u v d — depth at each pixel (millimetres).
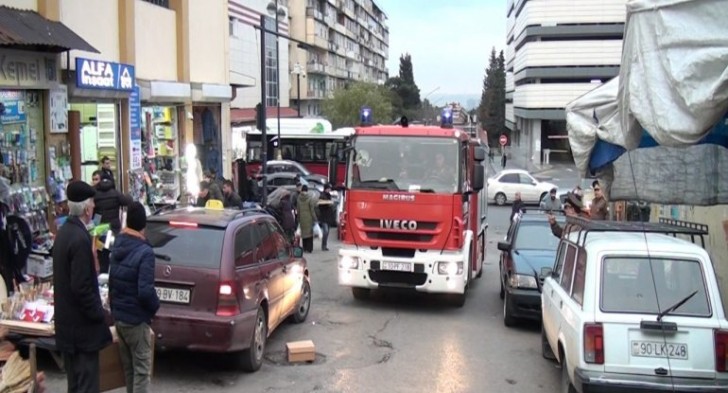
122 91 15375
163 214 8516
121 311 6203
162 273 7645
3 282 8219
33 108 12445
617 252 6715
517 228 12562
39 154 12641
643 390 6125
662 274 6578
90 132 15266
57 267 5797
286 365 8625
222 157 23422
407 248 11742
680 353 6207
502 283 13188
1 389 5523
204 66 21656
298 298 10398
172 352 8930
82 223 5887
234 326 7562
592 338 6305
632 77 6461
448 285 11664
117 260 6258
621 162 10742
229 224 8156
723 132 6793
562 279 7805
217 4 22531
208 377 8008
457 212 11641
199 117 22609
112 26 15984
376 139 12008
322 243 19344
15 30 11172
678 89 5914
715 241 10242
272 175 25984
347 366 8695
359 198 11867
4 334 7242
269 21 62938
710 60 5691
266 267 8836
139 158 16531
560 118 73125
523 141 88062
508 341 10227
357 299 12969
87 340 5840
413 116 102812
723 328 6195
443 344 9953
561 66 72812
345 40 106812
